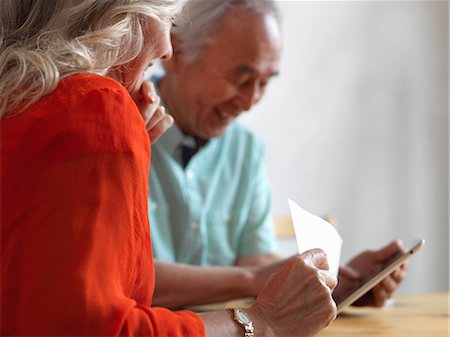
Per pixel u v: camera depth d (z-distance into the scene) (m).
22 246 0.72
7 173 0.76
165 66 1.89
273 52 1.77
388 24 3.20
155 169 1.91
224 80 1.76
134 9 0.94
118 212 0.74
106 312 0.69
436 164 3.35
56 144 0.75
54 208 0.72
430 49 3.34
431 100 3.34
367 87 3.12
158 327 0.75
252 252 2.02
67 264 0.70
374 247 3.14
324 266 0.95
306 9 2.94
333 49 3.01
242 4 1.75
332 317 0.90
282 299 0.89
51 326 0.68
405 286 3.25
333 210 3.01
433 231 3.32
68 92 0.81
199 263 1.94
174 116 1.90
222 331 0.83
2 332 0.71
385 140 3.17
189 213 1.91
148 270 0.90
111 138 0.76
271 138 2.81
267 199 2.09
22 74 0.83
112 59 0.93
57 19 0.91
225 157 2.02
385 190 3.17
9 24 0.93
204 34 1.75
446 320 1.41
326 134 2.98
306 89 2.92
